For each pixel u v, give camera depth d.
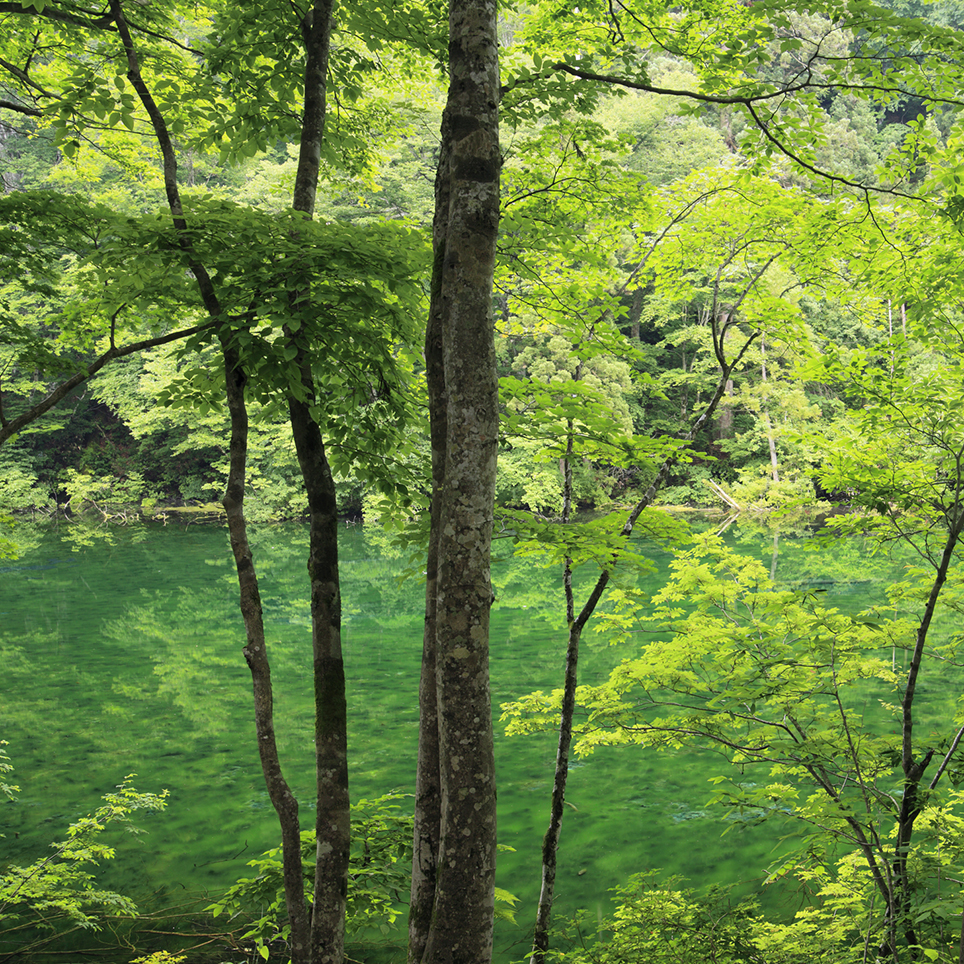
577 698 5.91
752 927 4.99
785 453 32.03
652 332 38.59
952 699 10.41
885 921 4.42
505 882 6.85
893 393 5.50
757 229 5.97
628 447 5.09
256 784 8.85
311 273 4.26
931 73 4.53
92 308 5.44
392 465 5.78
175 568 23.17
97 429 39.16
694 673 5.84
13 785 8.83
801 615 5.61
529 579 21.20
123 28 4.83
